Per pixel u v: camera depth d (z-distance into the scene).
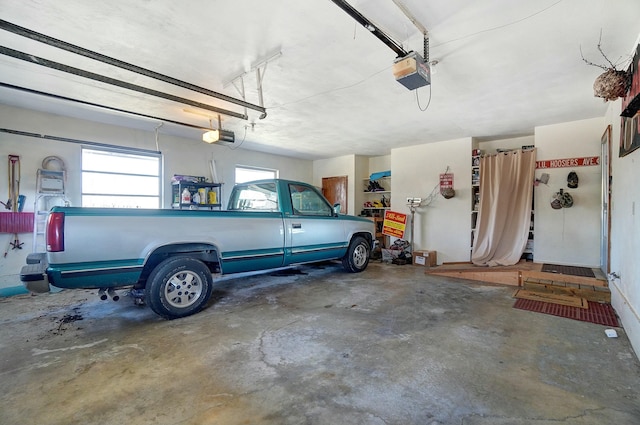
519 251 5.45
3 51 2.27
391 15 2.32
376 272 5.64
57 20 2.38
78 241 2.60
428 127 5.45
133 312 3.41
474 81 3.52
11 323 3.09
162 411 1.71
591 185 4.86
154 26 2.47
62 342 2.63
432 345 2.56
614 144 3.69
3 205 4.25
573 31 2.53
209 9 2.25
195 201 6.06
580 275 4.24
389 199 7.95
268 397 1.84
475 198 6.23
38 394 1.88
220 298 3.93
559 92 3.84
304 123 5.23
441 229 6.52
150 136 5.77
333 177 8.56
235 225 3.66
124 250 2.84
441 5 2.21
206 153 6.65
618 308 3.23
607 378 2.06
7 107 4.29
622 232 3.15
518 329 2.91
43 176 4.57
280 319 3.18
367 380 2.03
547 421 1.62
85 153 5.10
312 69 3.23
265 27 2.48
